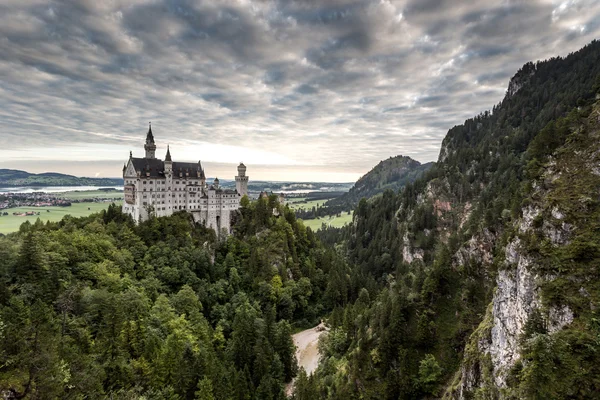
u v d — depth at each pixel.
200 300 124.06
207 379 70.38
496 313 52.62
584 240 41.75
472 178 196.38
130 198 156.12
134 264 123.56
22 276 84.56
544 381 34.62
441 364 70.62
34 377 36.22
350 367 85.38
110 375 61.34
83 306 82.56
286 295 140.62
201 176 173.75
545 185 53.88
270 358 95.19
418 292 86.00
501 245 68.56
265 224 175.62
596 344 33.94
